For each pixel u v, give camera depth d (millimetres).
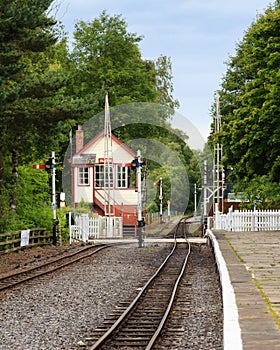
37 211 46844
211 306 19078
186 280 25672
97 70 77188
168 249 42031
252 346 11039
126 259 34719
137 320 17188
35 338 14906
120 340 14797
